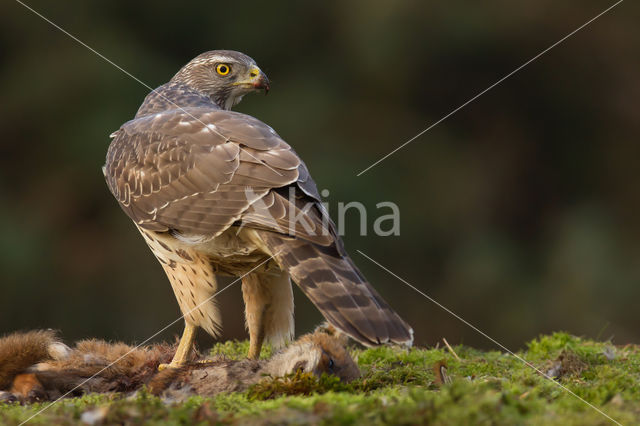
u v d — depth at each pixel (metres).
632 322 15.93
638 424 4.06
